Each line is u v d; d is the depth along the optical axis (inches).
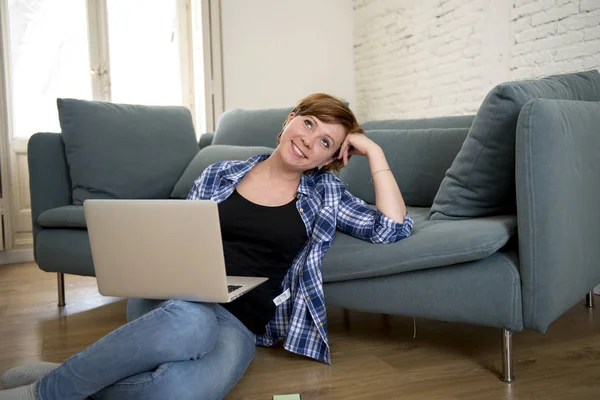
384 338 78.2
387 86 182.1
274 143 112.3
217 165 68.4
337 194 69.9
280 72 186.5
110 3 164.6
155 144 109.5
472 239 60.2
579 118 65.4
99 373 46.9
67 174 105.7
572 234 63.1
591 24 107.3
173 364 48.3
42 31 158.2
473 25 143.3
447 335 78.7
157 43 171.9
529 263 59.0
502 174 66.7
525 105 58.7
